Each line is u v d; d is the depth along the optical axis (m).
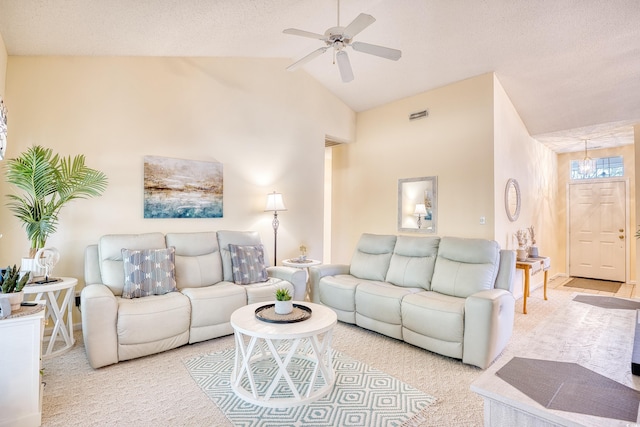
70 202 3.44
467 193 4.56
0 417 1.85
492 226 4.31
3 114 2.25
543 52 3.83
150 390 2.40
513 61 4.07
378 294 3.45
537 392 1.11
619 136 5.61
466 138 4.59
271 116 4.91
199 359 2.90
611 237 6.48
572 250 6.92
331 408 2.19
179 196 4.07
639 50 3.55
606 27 3.33
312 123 5.40
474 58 4.16
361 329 3.71
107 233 3.62
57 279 3.06
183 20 3.16
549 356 1.38
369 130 5.91
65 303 3.04
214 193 4.35
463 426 2.02
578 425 0.96
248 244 4.13
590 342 1.52
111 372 2.66
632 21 3.21
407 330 3.20
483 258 3.30
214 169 4.34
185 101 4.15
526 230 5.32
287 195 5.08
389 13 3.65
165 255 3.40
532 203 5.66
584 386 1.15
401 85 5.05
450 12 3.52
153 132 3.91
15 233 3.23
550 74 4.18
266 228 4.86
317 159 5.47
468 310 2.80
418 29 3.86
